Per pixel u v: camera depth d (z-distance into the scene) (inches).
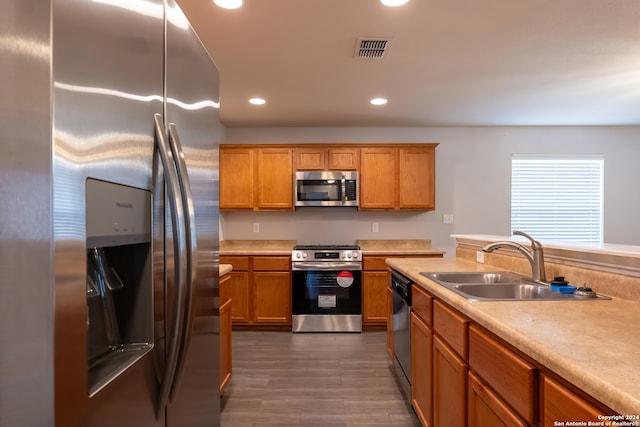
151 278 38.7
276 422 85.3
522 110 154.8
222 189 167.9
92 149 29.4
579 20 84.2
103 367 34.0
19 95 25.7
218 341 63.6
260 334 152.2
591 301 55.3
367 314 155.4
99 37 30.5
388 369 115.0
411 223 182.2
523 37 92.1
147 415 37.8
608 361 32.1
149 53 38.9
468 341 54.5
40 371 25.2
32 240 25.4
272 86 125.1
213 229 60.5
